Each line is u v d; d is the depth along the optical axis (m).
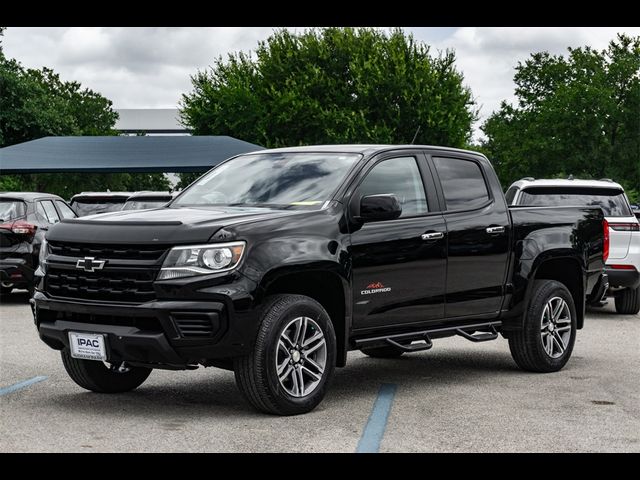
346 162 7.32
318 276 6.66
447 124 49.06
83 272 6.43
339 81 50.34
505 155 70.38
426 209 7.62
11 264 14.83
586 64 71.56
